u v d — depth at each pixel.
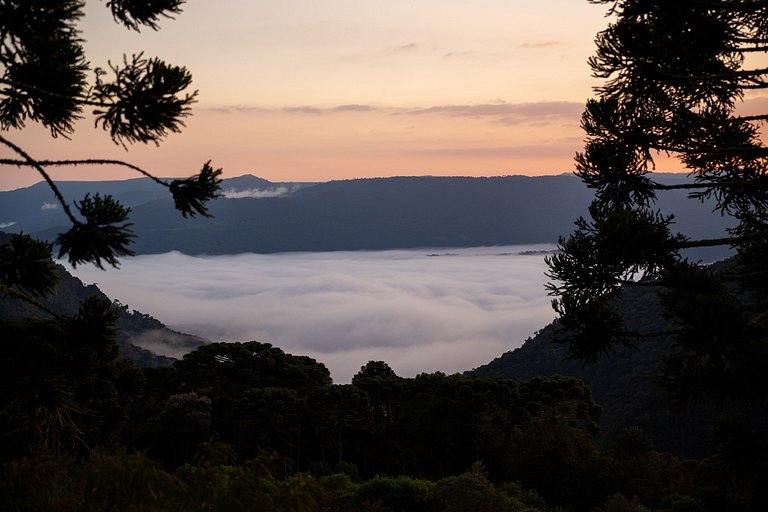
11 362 19.91
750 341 11.02
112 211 6.94
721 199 13.59
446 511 19.86
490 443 45.50
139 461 4.25
